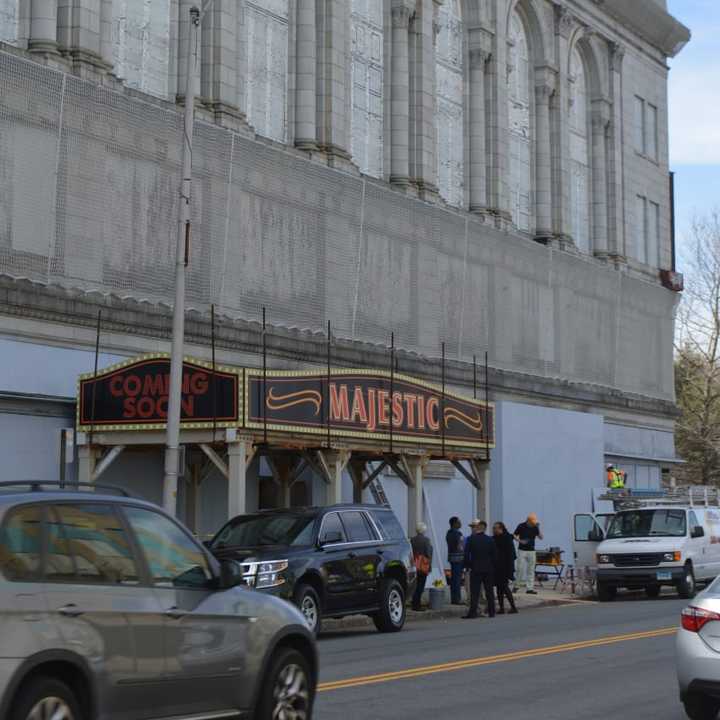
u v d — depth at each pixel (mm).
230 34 32500
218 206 30750
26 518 8508
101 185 27516
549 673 16203
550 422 44406
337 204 35312
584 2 51031
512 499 41750
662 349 56812
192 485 28406
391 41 40188
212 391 23594
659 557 33406
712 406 70438
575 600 33969
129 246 28172
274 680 10117
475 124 44156
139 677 8844
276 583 20422
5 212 25328
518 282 44875
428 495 38281
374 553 22906
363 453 29281
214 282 30438
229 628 9695
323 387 25344
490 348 42781
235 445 23344
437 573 37906
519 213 47250
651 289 55625
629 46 55438
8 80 25500
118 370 24750
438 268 40000
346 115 36969
